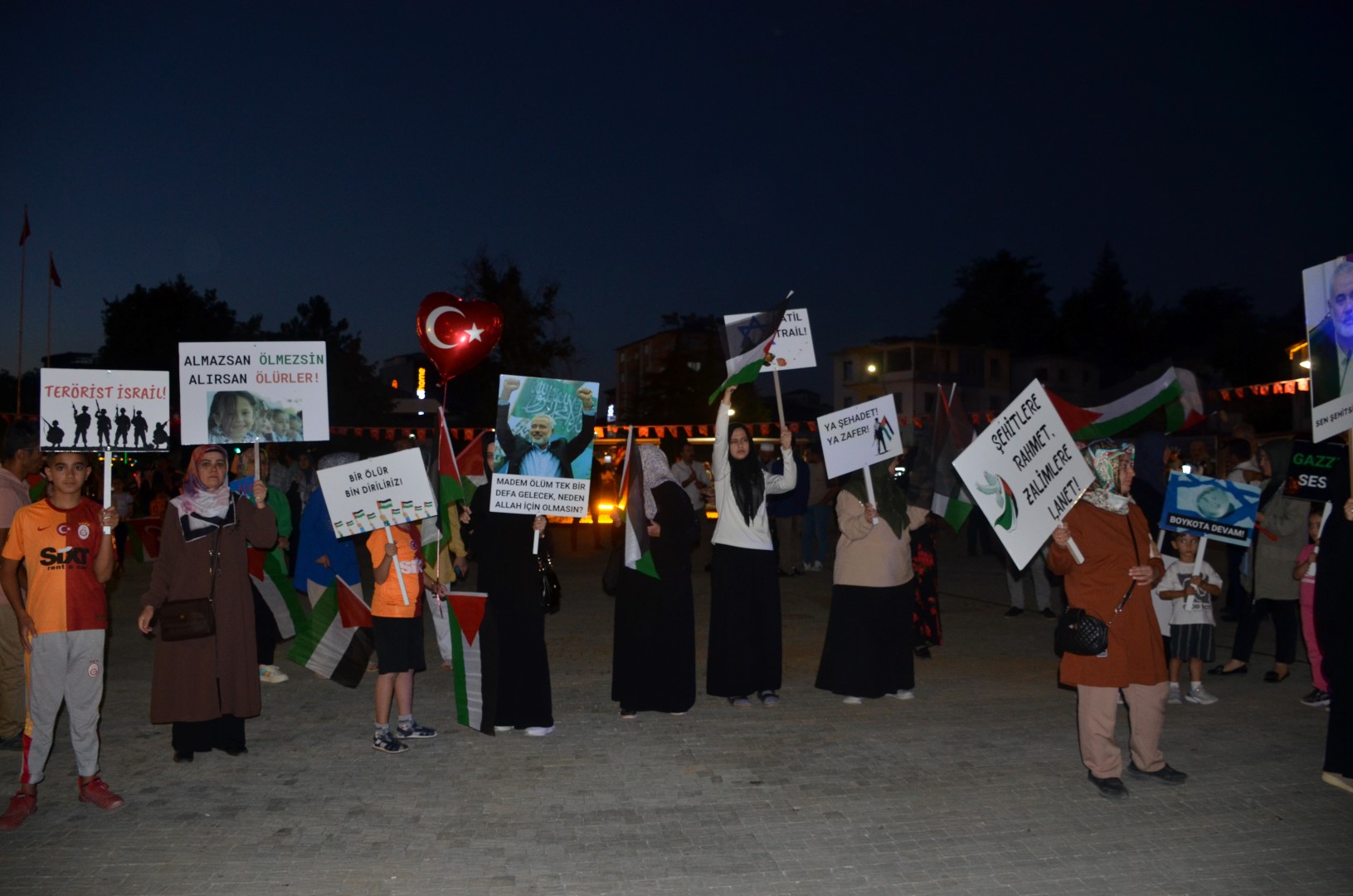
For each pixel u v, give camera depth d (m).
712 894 4.25
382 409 40.09
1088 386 59.22
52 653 5.10
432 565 6.84
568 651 9.61
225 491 6.00
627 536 6.71
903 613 7.57
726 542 7.47
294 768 5.94
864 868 4.52
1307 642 7.24
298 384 6.09
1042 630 10.62
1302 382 16.20
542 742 6.50
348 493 6.11
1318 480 6.36
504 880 4.39
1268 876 4.42
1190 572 7.26
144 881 4.36
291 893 4.26
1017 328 66.25
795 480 7.86
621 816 5.16
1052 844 4.77
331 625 6.88
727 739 6.54
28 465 6.15
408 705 6.55
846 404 54.56
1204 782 5.63
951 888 4.31
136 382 5.44
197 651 5.86
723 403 7.56
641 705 7.09
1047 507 5.33
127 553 15.70
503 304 33.88
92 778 5.29
